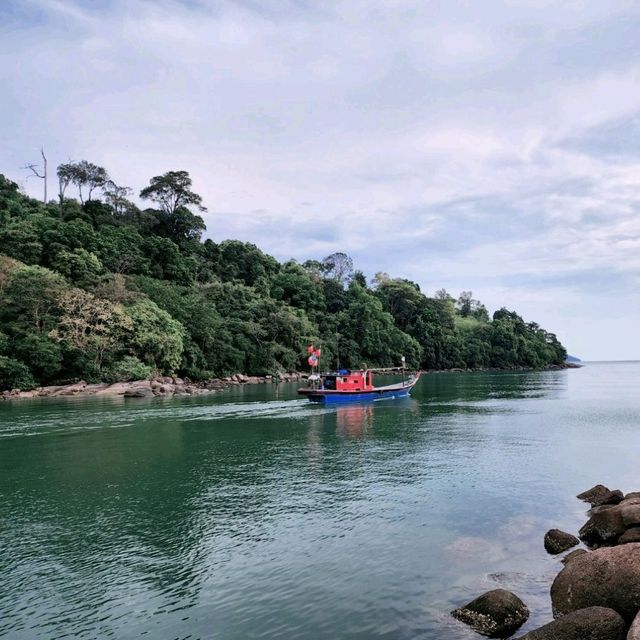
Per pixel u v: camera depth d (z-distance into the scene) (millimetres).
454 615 9039
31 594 10242
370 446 25172
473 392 61531
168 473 20125
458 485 17578
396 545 12312
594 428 30312
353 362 118938
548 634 7617
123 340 68312
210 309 87875
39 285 61438
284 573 10961
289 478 19062
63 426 32781
